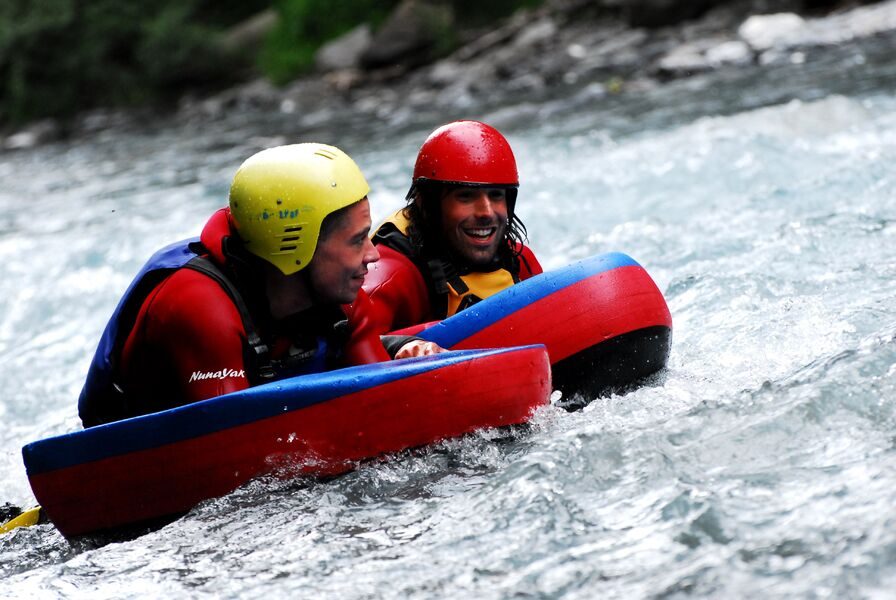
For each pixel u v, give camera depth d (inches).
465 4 3048.7
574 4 2802.7
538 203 1117.7
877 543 339.3
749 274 730.2
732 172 1103.0
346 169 496.7
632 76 2242.9
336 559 394.0
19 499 595.5
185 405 464.1
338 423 468.1
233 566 401.1
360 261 500.7
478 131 621.0
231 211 498.0
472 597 352.2
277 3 3516.2
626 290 559.2
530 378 493.7
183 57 3326.8
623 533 379.2
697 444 436.1
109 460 469.7
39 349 900.0
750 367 557.6
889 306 612.1
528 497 414.6
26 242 1336.1
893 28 2148.1
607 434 453.7
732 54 2174.0
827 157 1090.1
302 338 516.7
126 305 508.1
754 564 343.3
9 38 3459.6
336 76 2965.1
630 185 1131.3
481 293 629.3
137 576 404.8
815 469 401.1
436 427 477.1
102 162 2354.8
